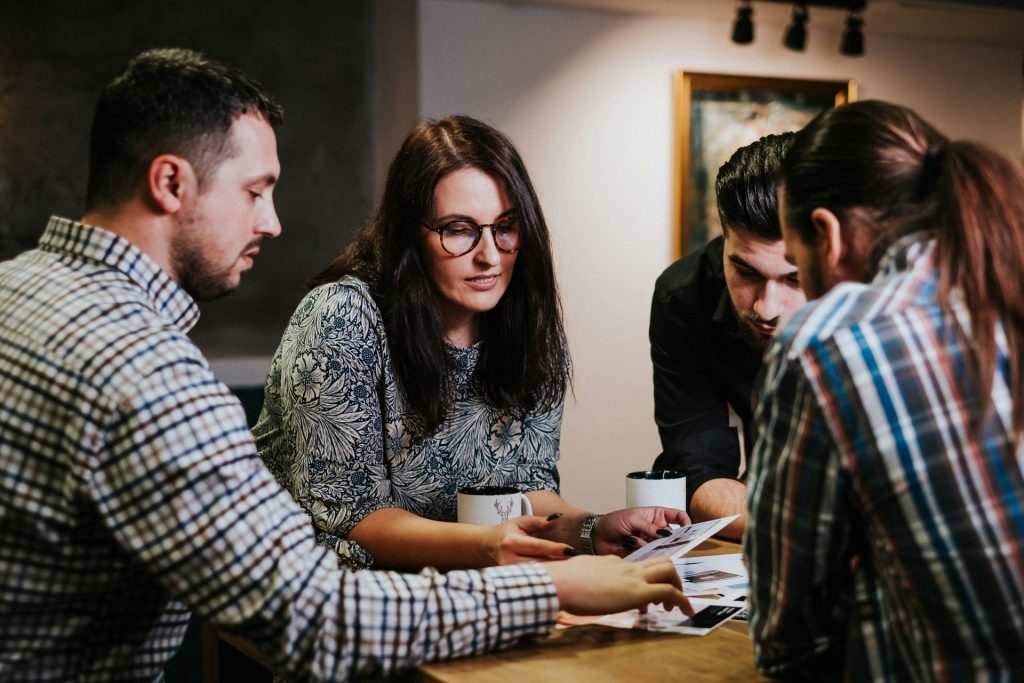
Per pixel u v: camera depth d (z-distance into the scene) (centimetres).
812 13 434
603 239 433
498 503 163
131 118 122
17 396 113
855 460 97
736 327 209
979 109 502
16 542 114
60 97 377
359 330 172
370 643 116
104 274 121
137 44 385
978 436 94
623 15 432
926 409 95
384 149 420
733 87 447
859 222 106
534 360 185
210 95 124
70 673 120
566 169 425
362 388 171
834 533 101
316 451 169
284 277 409
